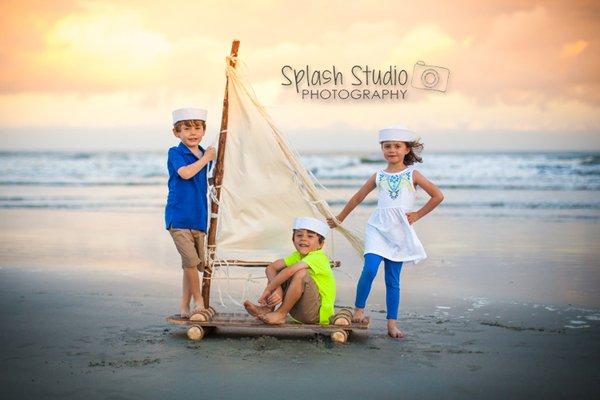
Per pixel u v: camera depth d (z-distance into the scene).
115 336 4.96
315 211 5.27
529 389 3.84
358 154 35.88
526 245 10.20
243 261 5.20
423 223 13.17
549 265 8.45
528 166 28.03
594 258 8.98
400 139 5.19
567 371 4.18
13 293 6.60
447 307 6.16
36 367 4.18
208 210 5.26
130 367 4.18
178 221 5.13
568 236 11.23
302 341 4.88
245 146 5.19
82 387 3.81
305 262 4.88
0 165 30.69
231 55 5.19
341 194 20.12
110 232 11.55
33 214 14.41
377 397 3.69
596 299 6.50
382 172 5.30
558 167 27.50
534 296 6.63
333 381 3.95
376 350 4.63
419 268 8.23
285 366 4.23
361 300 5.13
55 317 5.58
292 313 4.95
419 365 4.28
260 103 5.15
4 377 3.99
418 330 5.26
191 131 5.18
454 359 4.42
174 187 5.14
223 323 4.88
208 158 5.14
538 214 14.86
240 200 5.20
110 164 31.41
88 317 5.59
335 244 10.05
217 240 5.21
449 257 9.06
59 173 28.20
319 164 30.62
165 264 8.44
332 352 4.57
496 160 30.25
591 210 15.66
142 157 34.50
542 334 5.14
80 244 10.16
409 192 5.21
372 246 5.13
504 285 7.19
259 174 5.20
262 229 5.23
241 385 3.86
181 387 3.81
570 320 5.64
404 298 6.56
